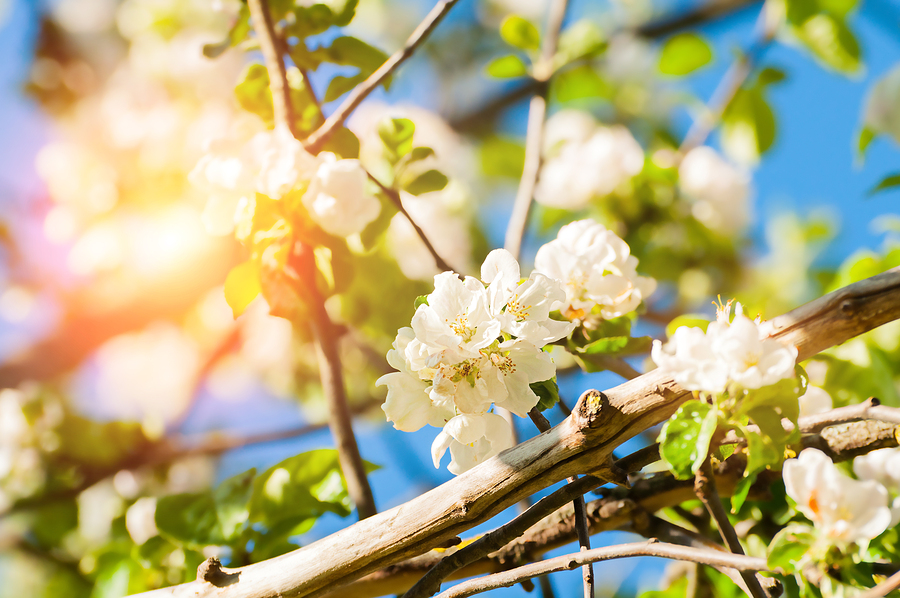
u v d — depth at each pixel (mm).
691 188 1546
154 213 1668
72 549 1377
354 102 1005
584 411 855
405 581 961
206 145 1002
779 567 864
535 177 1158
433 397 874
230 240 1602
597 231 971
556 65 1249
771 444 846
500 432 891
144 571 1078
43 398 1472
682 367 848
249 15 1053
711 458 874
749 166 1674
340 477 1055
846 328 859
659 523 956
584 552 847
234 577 903
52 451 1434
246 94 1049
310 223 986
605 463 861
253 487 1052
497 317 876
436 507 873
